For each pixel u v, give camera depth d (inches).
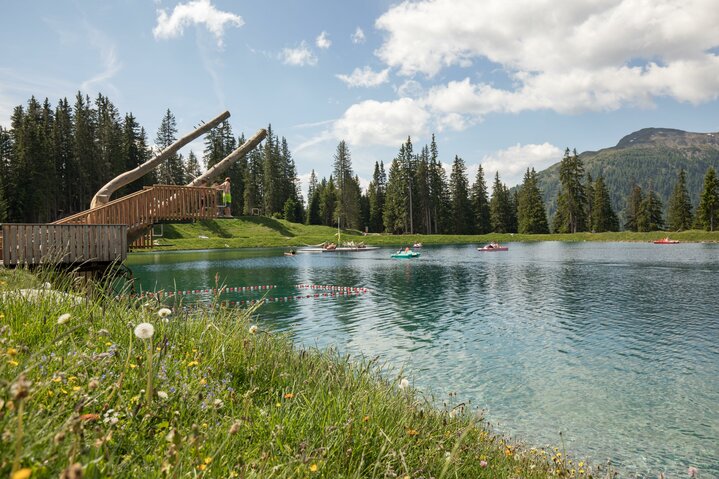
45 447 82.8
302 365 225.3
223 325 220.4
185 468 93.4
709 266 1551.4
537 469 224.8
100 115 3346.5
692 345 565.3
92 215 692.1
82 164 3024.1
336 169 4232.3
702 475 280.7
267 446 120.3
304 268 1651.1
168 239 3085.6
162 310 134.8
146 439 109.4
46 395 108.7
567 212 4323.3
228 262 1923.0
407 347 563.5
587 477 244.5
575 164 4252.0
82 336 169.3
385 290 1096.2
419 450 147.5
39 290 203.2
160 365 146.4
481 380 442.9
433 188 4360.2
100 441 84.4
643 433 334.6
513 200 5201.8
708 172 3676.2
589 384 433.4
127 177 840.3
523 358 516.7
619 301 897.5
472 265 1755.7
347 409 150.4
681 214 4421.8
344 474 118.5
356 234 4077.3
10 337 146.3
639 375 457.4
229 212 839.1
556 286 1129.4
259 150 4613.7
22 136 2642.7
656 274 1339.8
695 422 352.8
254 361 200.1
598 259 1942.7
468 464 164.9
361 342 588.4
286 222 4045.3
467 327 681.6
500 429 337.4
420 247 3149.6
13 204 2551.7
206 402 131.3
